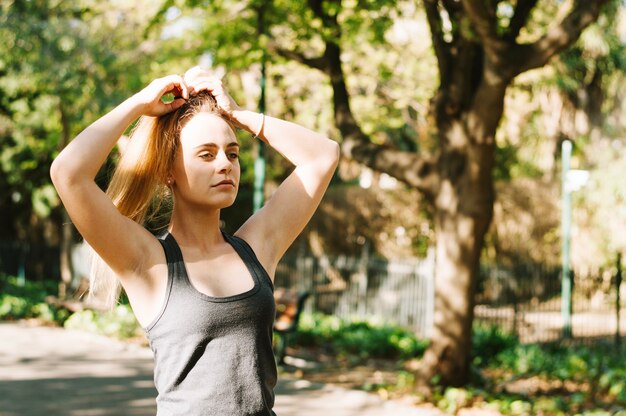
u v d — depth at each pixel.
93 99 15.02
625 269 17.25
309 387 9.00
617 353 12.44
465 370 8.77
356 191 21.84
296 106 16.95
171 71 13.34
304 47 11.69
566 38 7.58
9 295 17.44
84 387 8.63
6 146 19.89
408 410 7.97
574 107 20.00
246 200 22.06
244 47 10.53
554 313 16.83
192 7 10.23
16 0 15.38
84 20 15.35
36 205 20.59
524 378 10.12
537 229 20.91
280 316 11.13
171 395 1.98
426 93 14.94
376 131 16.95
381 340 12.05
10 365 9.91
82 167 1.94
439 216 8.80
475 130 8.33
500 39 7.62
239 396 1.97
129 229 2.01
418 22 14.62
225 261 2.09
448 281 8.73
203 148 2.07
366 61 14.33
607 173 17.34
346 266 16.45
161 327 1.98
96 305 12.75
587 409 8.36
